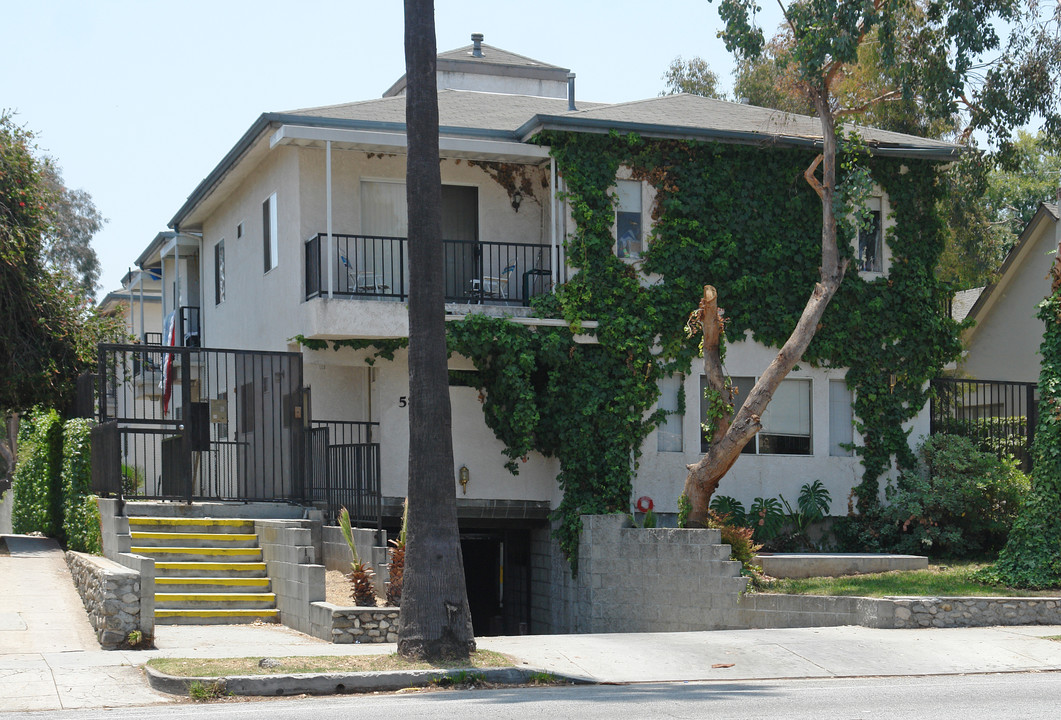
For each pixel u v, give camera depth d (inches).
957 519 889.5
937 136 1323.8
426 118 531.8
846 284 917.2
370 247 877.8
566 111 997.8
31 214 972.6
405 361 854.5
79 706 414.3
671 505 869.8
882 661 537.3
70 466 824.9
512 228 912.3
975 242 1462.8
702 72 1803.6
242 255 1010.7
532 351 840.9
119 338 1132.5
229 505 749.3
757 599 681.6
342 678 461.1
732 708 396.5
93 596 572.7
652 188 885.2
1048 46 847.1
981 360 1278.3
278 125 840.3
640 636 599.8
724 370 890.1
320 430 796.6
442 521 517.3
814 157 920.9
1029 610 641.0
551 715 379.2
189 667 466.3
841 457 916.6
